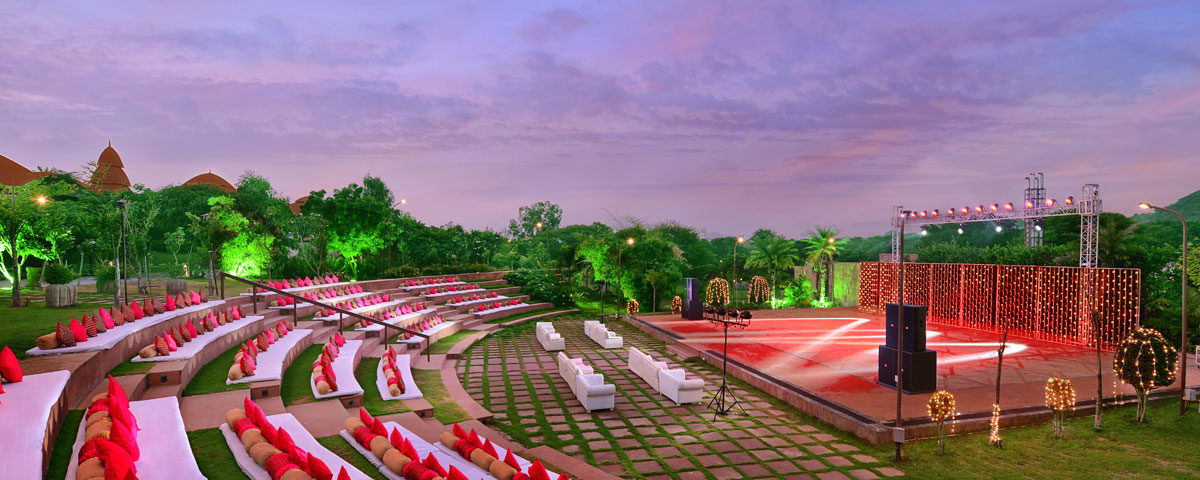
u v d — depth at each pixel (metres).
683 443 14.23
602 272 46.53
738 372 21.17
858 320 34.84
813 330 30.66
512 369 22.73
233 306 21.95
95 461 7.13
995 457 13.27
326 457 9.80
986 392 17.86
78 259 37.31
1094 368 21.27
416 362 22.91
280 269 39.06
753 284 48.00
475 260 55.47
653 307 44.38
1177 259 31.56
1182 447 13.80
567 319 38.47
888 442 14.26
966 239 74.75
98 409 9.14
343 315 25.88
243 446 9.49
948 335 29.53
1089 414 16.47
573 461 12.57
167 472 8.30
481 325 34.03
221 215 34.50
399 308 29.31
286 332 20.39
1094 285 26.22
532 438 14.55
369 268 44.91
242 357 14.34
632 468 12.59
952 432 14.88
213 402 12.37
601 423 15.80
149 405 11.09
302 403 13.78
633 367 22.28
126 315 16.00
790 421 16.14
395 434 10.68
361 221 42.66
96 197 42.31
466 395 17.78
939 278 34.56
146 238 28.27
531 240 74.25
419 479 8.91
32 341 13.79
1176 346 26.23
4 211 20.94
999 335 29.53
